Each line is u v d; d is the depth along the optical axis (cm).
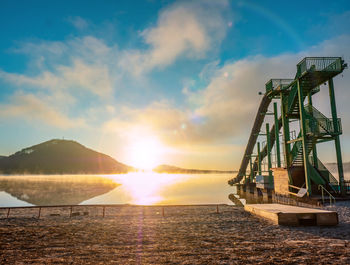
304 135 2056
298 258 582
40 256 630
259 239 784
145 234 891
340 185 1947
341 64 2000
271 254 618
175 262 570
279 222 1012
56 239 820
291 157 2397
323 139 2155
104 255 634
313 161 2333
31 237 851
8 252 666
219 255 619
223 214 1391
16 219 1291
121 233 911
